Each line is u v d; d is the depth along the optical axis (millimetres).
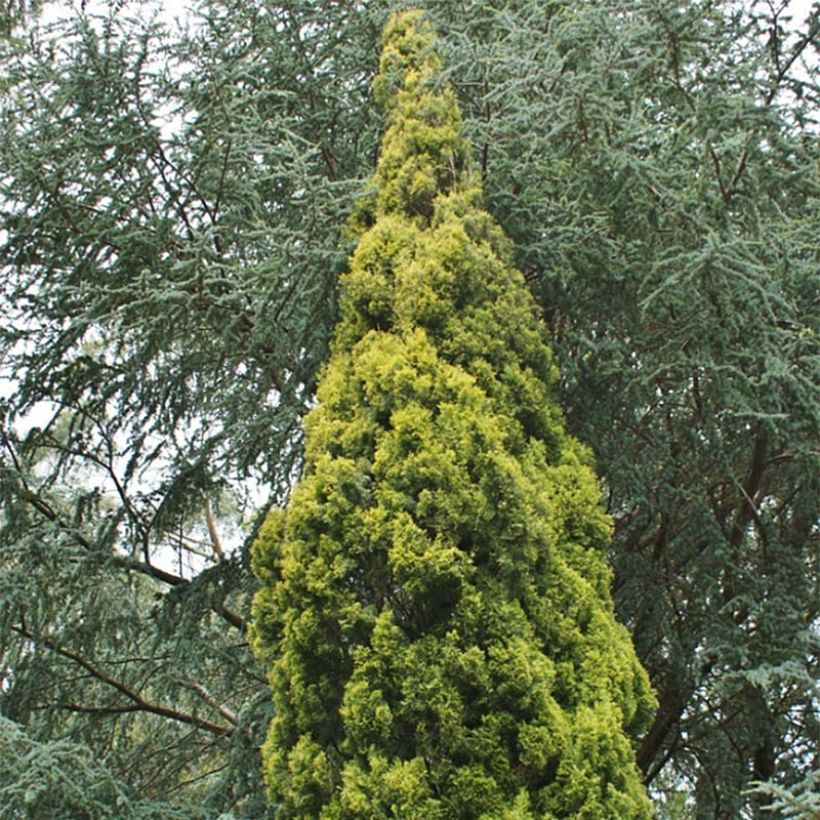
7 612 7449
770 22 7488
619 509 7613
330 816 4660
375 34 8250
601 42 6578
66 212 7793
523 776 4676
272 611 5301
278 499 7273
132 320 7262
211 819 6531
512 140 6973
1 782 5938
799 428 6516
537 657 4852
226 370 8000
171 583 8547
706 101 6328
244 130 7199
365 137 8023
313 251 6223
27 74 7926
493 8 7590
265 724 6684
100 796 6246
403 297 5770
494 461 5105
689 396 7312
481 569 5000
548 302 7129
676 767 8664
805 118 6992
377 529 4965
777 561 7008
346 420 5500
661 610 7129
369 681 4766
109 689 9109
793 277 6426
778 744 7555
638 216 6590
